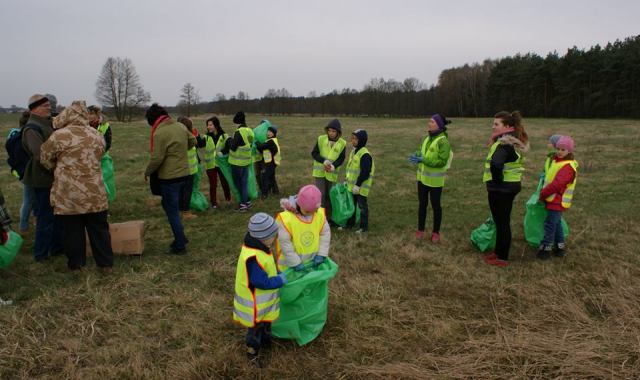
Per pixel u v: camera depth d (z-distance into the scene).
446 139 6.21
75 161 4.98
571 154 5.70
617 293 4.82
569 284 5.15
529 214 6.08
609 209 8.62
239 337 4.12
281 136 27.36
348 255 6.10
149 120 5.89
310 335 3.98
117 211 8.62
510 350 3.82
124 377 3.57
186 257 6.06
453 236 6.99
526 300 4.79
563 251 6.06
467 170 13.68
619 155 16.14
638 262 5.80
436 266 5.78
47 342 3.98
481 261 5.92
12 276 5.35
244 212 8.45
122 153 18.27
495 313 4.44
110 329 4.22
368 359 3.82
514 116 5.55
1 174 13.34
